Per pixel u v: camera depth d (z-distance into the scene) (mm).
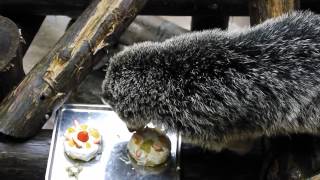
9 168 1606
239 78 1366
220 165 1584
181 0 2031
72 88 1658
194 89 1370
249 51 1380
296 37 1402
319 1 2027
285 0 1691
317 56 1388
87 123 1610
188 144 1615
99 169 1531
